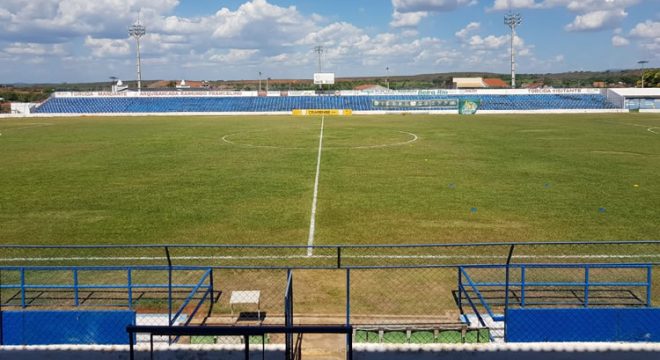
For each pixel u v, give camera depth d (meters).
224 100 121.12
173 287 16.41
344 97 122.25
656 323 12.88
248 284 17.58
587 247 21.12
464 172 38.44
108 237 23.12
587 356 8.91
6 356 9.09
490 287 17.00
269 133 68.38
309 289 17.17
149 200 29.98
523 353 8.95
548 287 16.95
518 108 113.50
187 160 44.81
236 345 9.41
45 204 29.20
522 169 39.62
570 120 87.56
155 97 122.00
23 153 49.59
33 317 13.12
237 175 37.62
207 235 23.31
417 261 19.38
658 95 117.19
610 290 16.70
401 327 13.79
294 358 10.57
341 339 13.47
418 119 93.00
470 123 82.88
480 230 23.97
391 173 38.19
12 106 113.31
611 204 28.55
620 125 77.25
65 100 117.06
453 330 13.44
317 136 64.25
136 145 55.53
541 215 26.41
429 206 28.33
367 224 24.98
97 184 34.72
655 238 22.41
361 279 17.91
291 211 27.33
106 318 13.12
